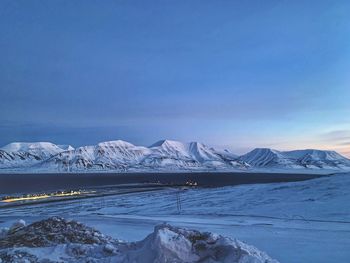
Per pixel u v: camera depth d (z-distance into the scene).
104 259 11.21
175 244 10.37
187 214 44.34
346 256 17.73
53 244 15.44
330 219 36.75
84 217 40.44
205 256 10.41
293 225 31.91
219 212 45.62
